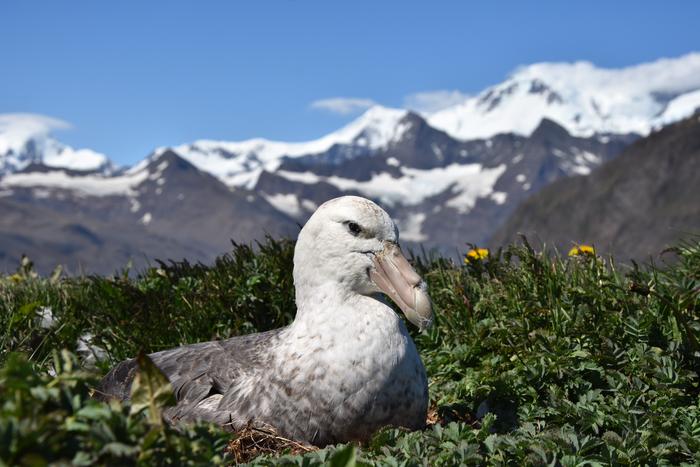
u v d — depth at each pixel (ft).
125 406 7.94
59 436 7.16
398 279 14.56
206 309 21.20
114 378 16.28
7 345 20.12
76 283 25.52
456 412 16.12
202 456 7.98
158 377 7.91
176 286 23.27
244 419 14.07
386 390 13.65
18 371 7.48
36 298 23.88
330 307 14.33
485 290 20.02
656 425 13.62
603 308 17.22
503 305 19.03
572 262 19.21
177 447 7.80
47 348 20.83
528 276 19.10
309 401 13.66
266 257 22.07
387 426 12.84
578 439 12.28
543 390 15.64
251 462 11.81
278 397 13.88
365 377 13.57
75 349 21.86
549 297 18.01
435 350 18.85
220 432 8.48
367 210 14.75
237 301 21.17
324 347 13.84
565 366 15.53
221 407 14.37
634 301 17.06
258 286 21.26
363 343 13.74
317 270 14.65
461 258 22.76
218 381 14.84
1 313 22.04
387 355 13.74
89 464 7.22
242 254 22.99
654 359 15.24
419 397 14.24
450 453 11.43
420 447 11.82
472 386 16.34
